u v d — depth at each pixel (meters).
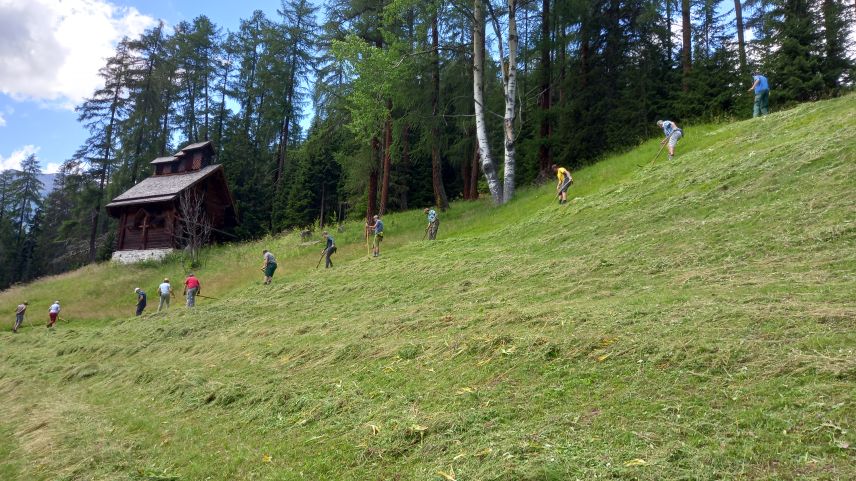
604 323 5.95
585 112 23.89
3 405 9.30
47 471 5.46
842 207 7.98
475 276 11.05
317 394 6.08
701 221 9.68
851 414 3.31
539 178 23.52
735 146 13.36
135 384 8.82
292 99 44.47
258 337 10.24
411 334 7.66
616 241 10.38
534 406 4.49
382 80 21.66
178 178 36.09
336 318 10.42
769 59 20.62
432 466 3.94
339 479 4.12
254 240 36.75
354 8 26.02
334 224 30.94
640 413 3.95
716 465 3.14
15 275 54.94
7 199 69.69
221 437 5.58
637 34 24.73
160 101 46.19
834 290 5.63
